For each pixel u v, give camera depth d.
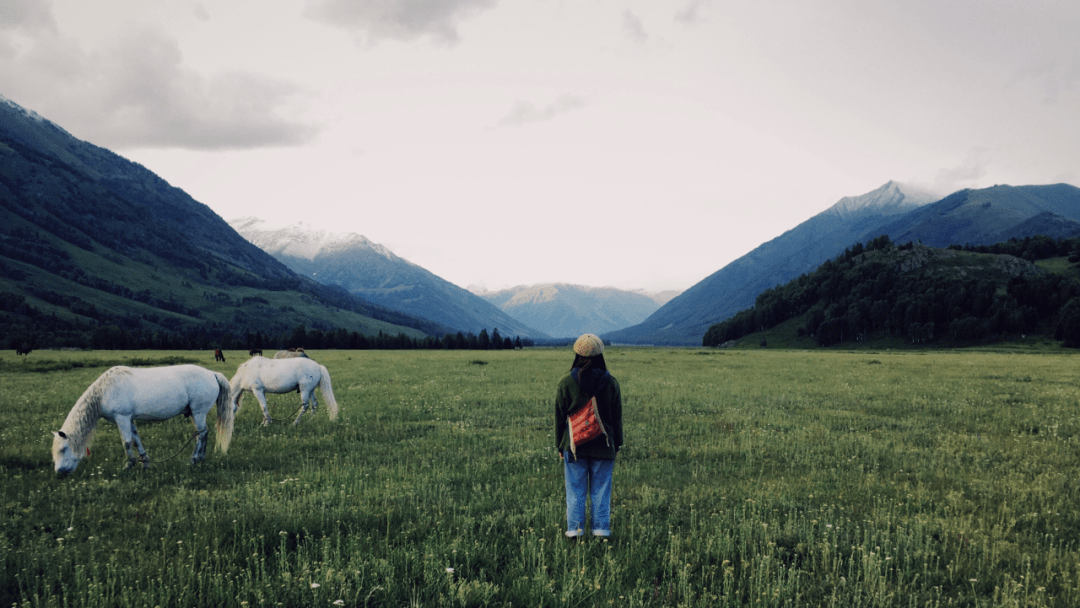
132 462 9.51
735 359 51.44
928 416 15.55
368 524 6.59
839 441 11.83
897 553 5.78
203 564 5.23
